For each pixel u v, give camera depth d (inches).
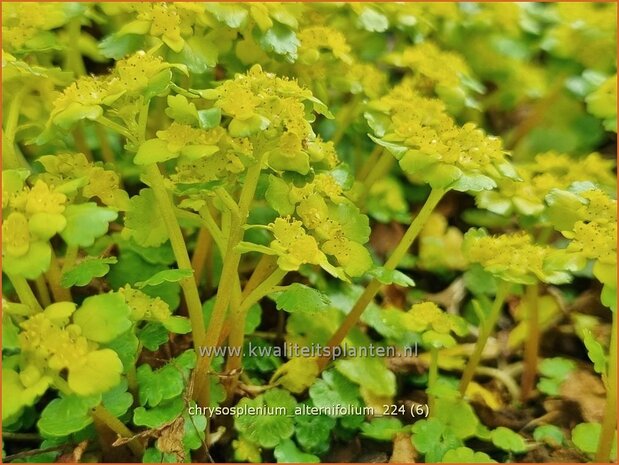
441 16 11.2
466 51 11.6
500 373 8.8
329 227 6.4
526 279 6.8
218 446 7.6
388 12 9.3
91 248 8.6
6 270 5.1
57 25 7.7
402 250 7.1
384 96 8.3
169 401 6.6
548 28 11.3
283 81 6.1
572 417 8.2
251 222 8.7
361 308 7.6
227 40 7.8
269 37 7.3
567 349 9.2
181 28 7.0
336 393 7.6
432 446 7.1
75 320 5.4
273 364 8.1
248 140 5.9
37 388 5.2
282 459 7.0
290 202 6.4
